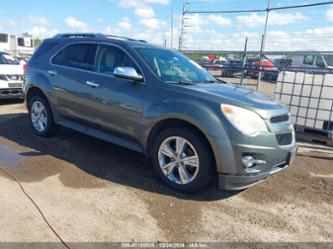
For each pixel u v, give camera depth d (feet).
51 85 16.99
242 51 29.40
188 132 11.91
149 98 12.99
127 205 11.34
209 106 11.66
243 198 12.49
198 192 12.66
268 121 11.67
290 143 12.64
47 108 17.75
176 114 12.03
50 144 17.17
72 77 15.97
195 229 10.20
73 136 18.62
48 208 10.80
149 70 13.50
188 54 33.60
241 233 10.18
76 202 11.32
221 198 12.35
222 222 10.71
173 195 12.28
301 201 12.58
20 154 15.58
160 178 13.01
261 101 12.59
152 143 13.32
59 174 13.51
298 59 51.24
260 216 11.28
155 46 15.93
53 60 17.43
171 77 13.83
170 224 10.37
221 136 11.24
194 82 14.19
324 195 13.19
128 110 13.58
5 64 29.12
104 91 14.46
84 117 15.72
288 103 21.94
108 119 14.55
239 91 13.75
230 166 11.33
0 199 11.14
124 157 15.76
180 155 12.30
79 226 9.92
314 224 11.00
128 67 13.52
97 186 12.64
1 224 9.71
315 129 21.01
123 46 14.66
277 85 22.38
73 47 16.70
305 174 15.29
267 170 11.72
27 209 10.63
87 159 15.33
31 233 9.41
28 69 18.69
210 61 35.19
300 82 21.31
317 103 20.83
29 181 12.70
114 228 9.94
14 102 29.86
